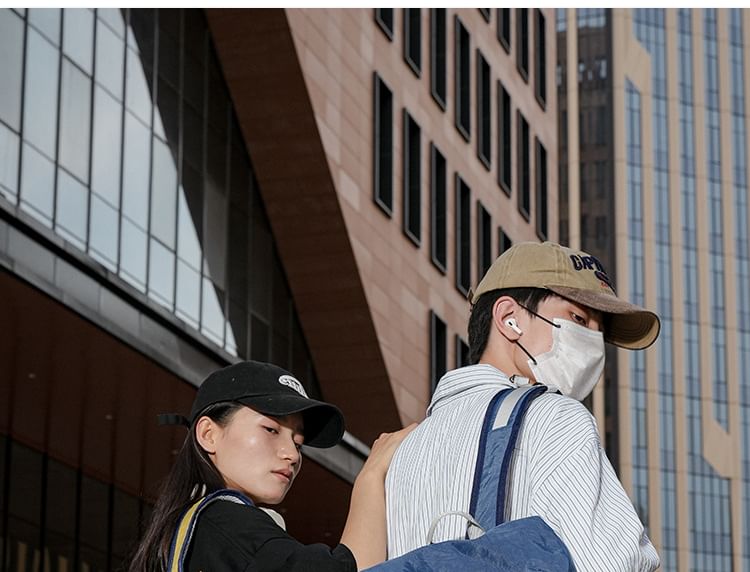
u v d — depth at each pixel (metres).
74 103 25.84
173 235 29.84
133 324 25.50
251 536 4.47
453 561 3.61
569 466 3.91
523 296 4.47
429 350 40.25
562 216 110.88
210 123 32.47
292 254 35.62
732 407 108.94
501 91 49.53
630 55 112.75
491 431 4.04
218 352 28.34
